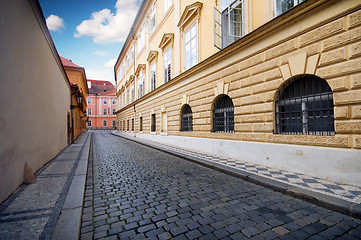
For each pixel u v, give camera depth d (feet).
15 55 12.70
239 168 18.90
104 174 18.48
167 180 16.31
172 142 40.63
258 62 20.56
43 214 9.40
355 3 13.19
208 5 29.81
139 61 70.64
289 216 9.84
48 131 22.77
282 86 18.66
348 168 13.48
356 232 8.38
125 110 92.02
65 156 27.30
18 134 13.23
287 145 17.65
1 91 10.67
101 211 10.50
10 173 11.88
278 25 17.94
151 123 54.60
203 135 30.27
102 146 43.27
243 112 22.56
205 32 30.50
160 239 7.88
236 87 23.54
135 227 8.83
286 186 13.37
